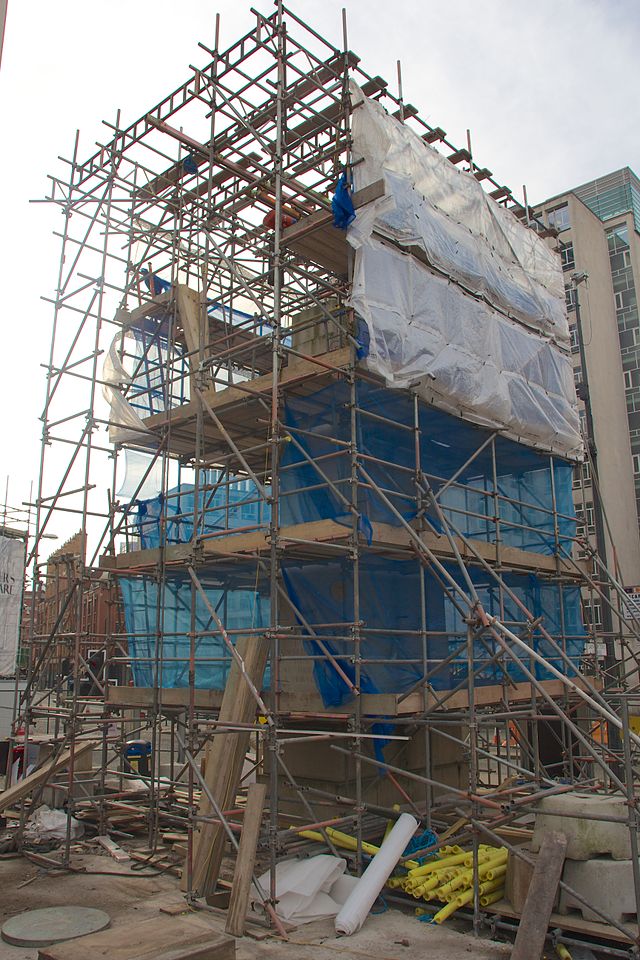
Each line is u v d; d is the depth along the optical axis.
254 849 8.10
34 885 9.54
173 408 13.39
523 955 6.71
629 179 57.00
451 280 12.28
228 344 14.53
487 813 11.40
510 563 12.98
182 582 13.08
